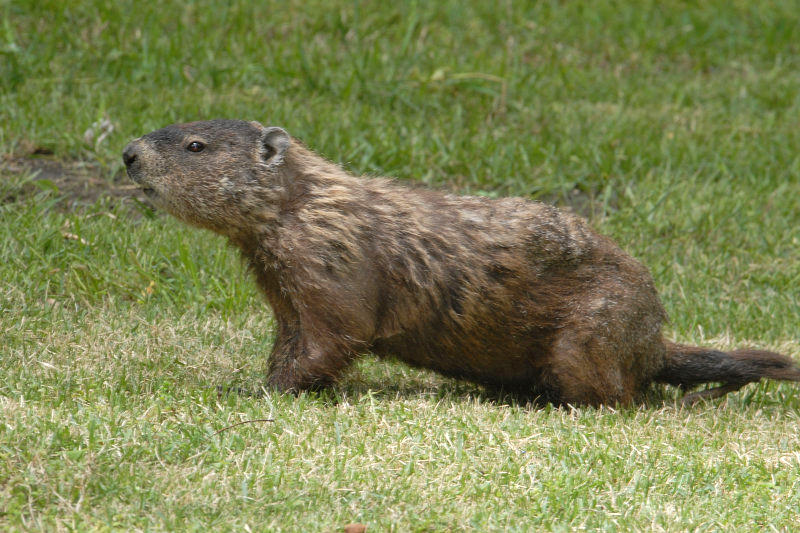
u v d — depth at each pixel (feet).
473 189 56.70
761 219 56.34
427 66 68.64
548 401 37.50
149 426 29.55
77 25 65.98
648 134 63.82
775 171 61.77
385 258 35.35
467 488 27.58
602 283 37.09
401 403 33.96
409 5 76.02
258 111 59.36
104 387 33.40
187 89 61.31
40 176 52.01
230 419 31.17
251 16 70.33
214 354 39.11
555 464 29.66
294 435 30.07
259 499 26.02
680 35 80.69
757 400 40.37
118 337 39.06
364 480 27.50
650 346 38.32
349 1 74.79
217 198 34.83
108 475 26.32
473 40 74.13
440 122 62.54
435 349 37.09
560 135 62.23
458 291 36.01
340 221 34.65
